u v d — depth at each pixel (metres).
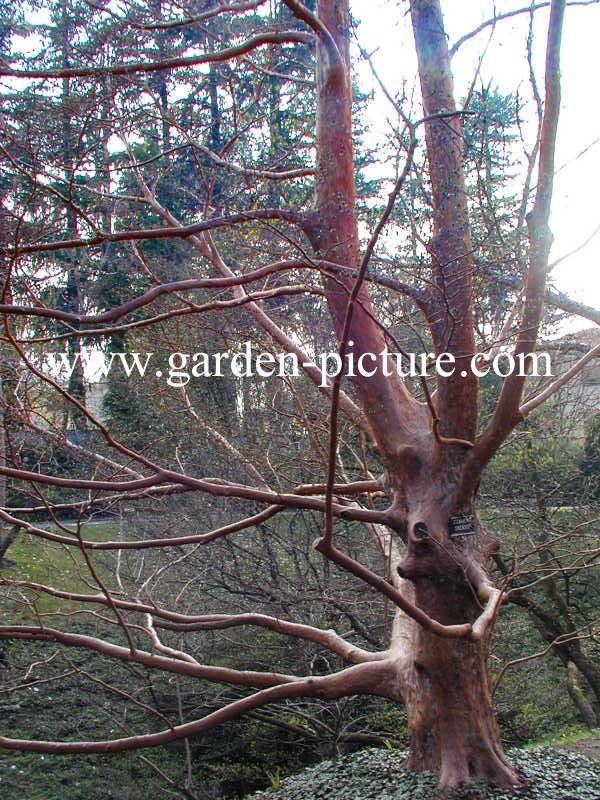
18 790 13.40
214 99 12.35
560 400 14.79
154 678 14.40
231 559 14.72
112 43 9.35
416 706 8.61
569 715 16.59
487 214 9.21
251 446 14.12
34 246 7.76
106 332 7.59
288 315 13.36
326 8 9.16
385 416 8.95
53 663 15.33
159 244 18.55
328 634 9.48
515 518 13.89
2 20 9.47
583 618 16.64
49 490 15.49
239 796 14.73
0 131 8.51
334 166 8.72
